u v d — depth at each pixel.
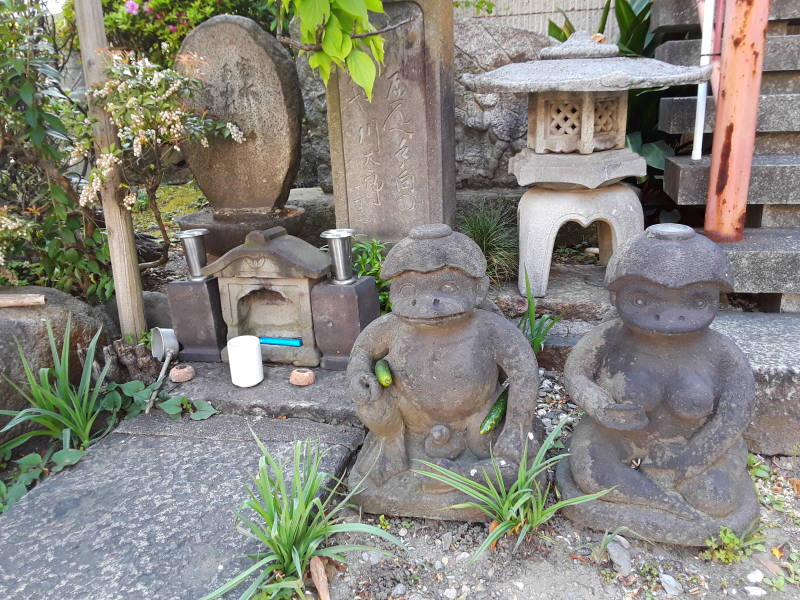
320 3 2.75
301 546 2.03
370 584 2.10
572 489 2.29
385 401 2.30
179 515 2.33
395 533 2.32
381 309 3.64
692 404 2.06
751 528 2.15
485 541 2.05
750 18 2.91
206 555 2.13
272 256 3.13
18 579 2.06
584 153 3.26
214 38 3.91
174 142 3.60
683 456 2.12
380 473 2.37
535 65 3.25
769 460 2.66
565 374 2.30
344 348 3.19
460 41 4.89
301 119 4.09
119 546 2.19
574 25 6.35
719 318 3.15
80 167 4.96
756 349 2.73
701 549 2.17
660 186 4.64
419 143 4.01
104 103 3.26
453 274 2.16
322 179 5.43
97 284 3.84
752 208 3.62
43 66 3.25
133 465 2.65
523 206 3.58
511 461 2.25
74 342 3.16
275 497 2.05
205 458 2.67
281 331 3.39
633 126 4.61
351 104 4.06
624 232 3.40
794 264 3.05
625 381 2.16
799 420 2.59
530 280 3.52
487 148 5.06
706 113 3.90
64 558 2.14
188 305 3.32
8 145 3.45
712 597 1.99
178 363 3.41
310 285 3.19
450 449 2.38
